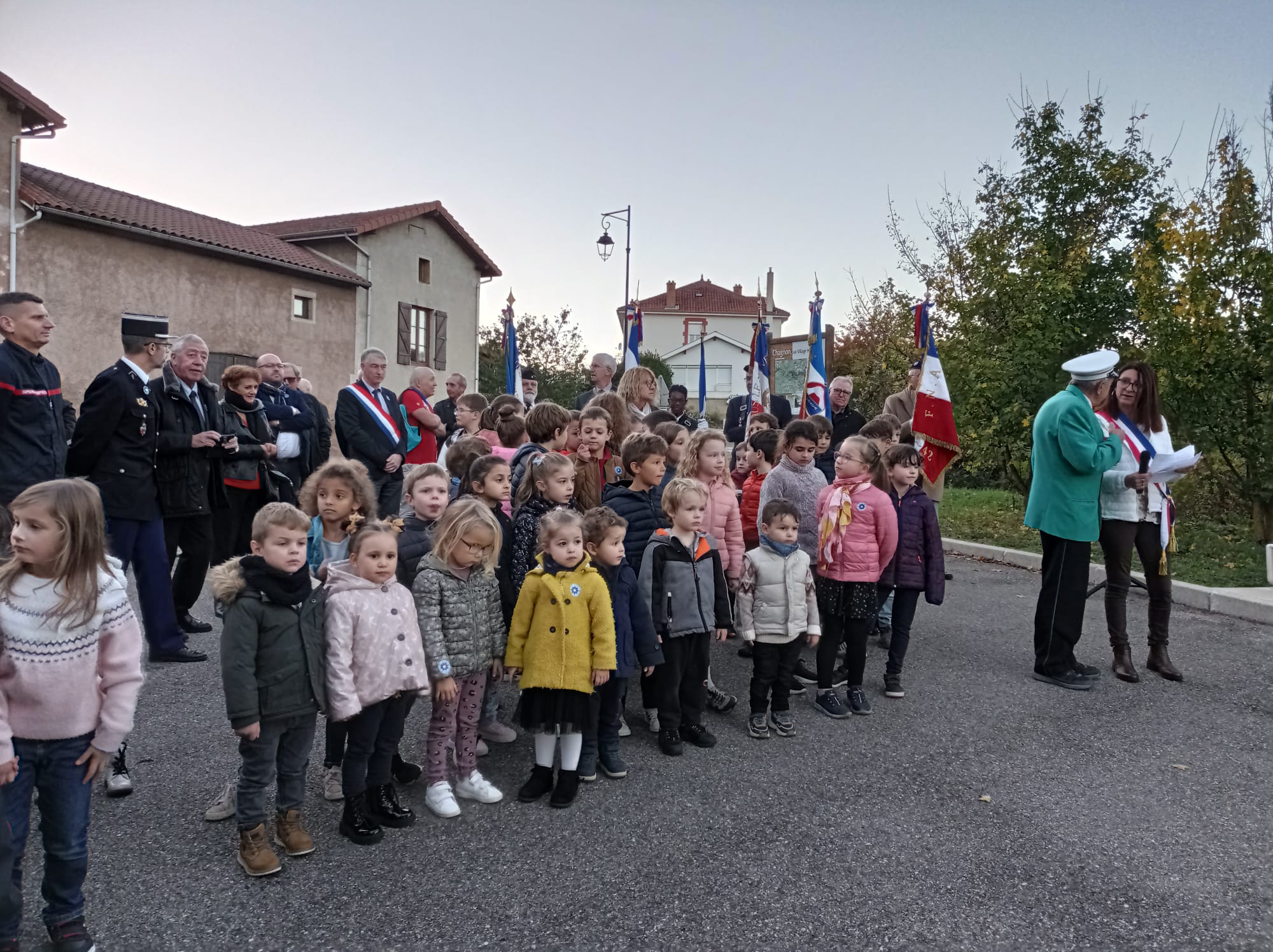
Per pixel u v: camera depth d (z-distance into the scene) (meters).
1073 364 5.40
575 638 3.67
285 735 3.14
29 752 2.45
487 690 4.37
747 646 6.04
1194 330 9.36
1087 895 2.96
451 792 3.61
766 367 10.22
